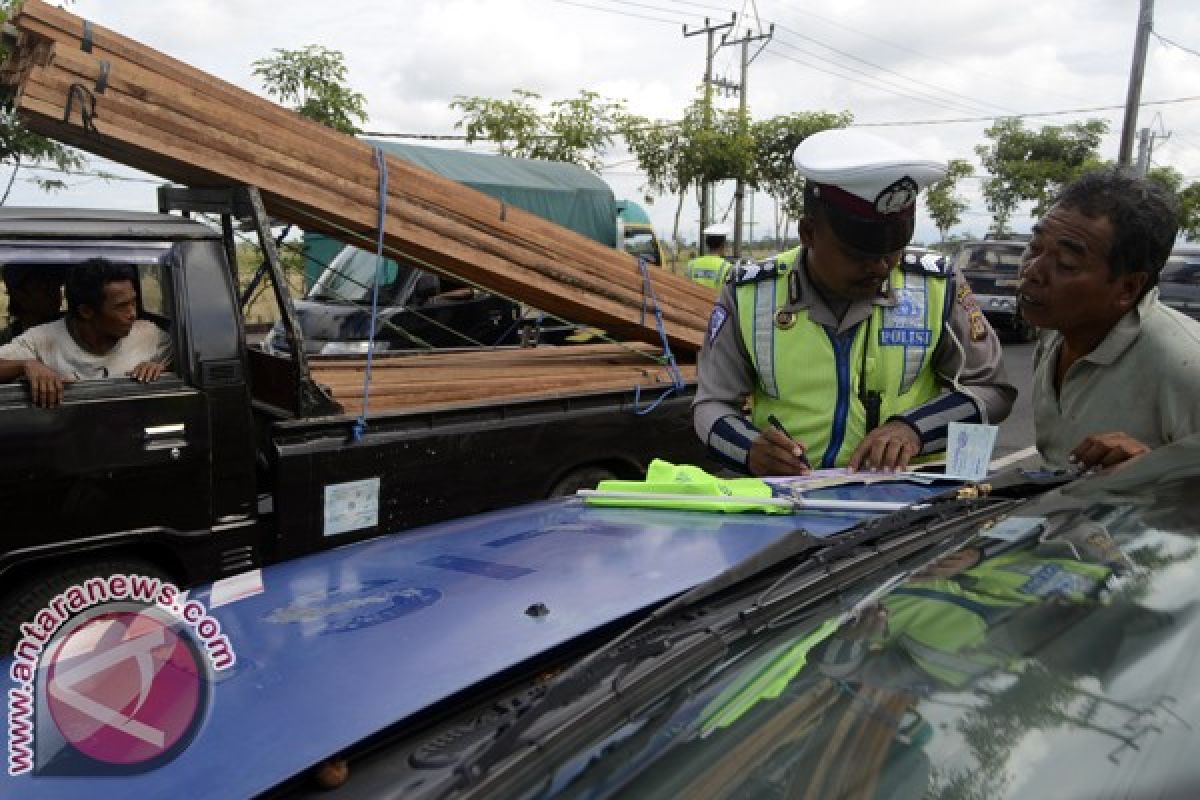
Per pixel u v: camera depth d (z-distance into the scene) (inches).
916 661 41.1
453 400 150.9
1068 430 75.7
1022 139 1243.2
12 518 114.0
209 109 131.0
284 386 137.6
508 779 37.5
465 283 172.9
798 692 40.6
